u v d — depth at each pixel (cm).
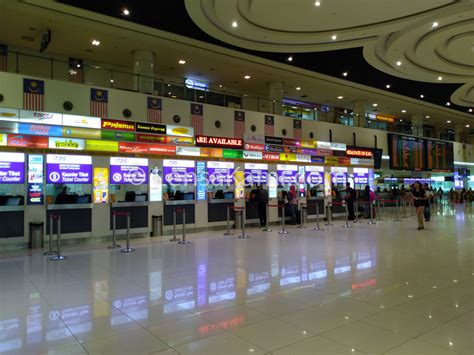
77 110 976
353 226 1284
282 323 366
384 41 1195
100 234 993
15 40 1161
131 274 589
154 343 322
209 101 1281
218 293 474
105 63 1369
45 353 305
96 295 473
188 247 863
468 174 2738
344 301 435
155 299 452
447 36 1080
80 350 310
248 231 1179
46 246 903
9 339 335
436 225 1273
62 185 964
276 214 1388
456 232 1080
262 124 1380
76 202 967
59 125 940
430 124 2680
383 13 958
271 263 661
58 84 950
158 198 1103
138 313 402
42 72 1012
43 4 888
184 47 1159
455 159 2467
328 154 1574
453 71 1436
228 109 1285
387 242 898
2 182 865
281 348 308
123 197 1069
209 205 1215
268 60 1302
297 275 567
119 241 984
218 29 1048
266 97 1789
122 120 1038
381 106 2066
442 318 376
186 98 1230
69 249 859
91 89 1002
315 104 1977
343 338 327
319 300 440
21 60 984
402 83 1602
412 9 937
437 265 629
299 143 1472
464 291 474
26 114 895
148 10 936
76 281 548
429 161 2202
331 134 1636
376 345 312
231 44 1147
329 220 1321
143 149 1073
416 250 779
